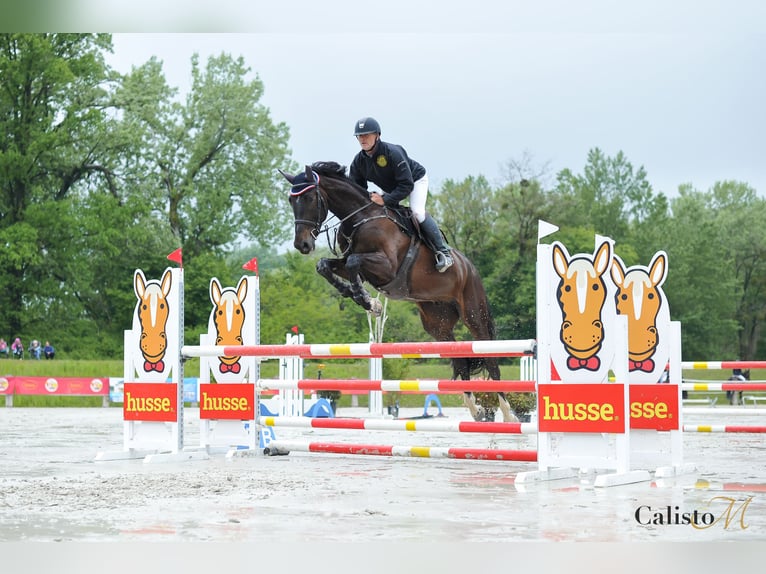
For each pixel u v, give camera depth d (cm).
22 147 5306
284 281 5388
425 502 659
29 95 5306
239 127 5684
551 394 805
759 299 6838
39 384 3194
